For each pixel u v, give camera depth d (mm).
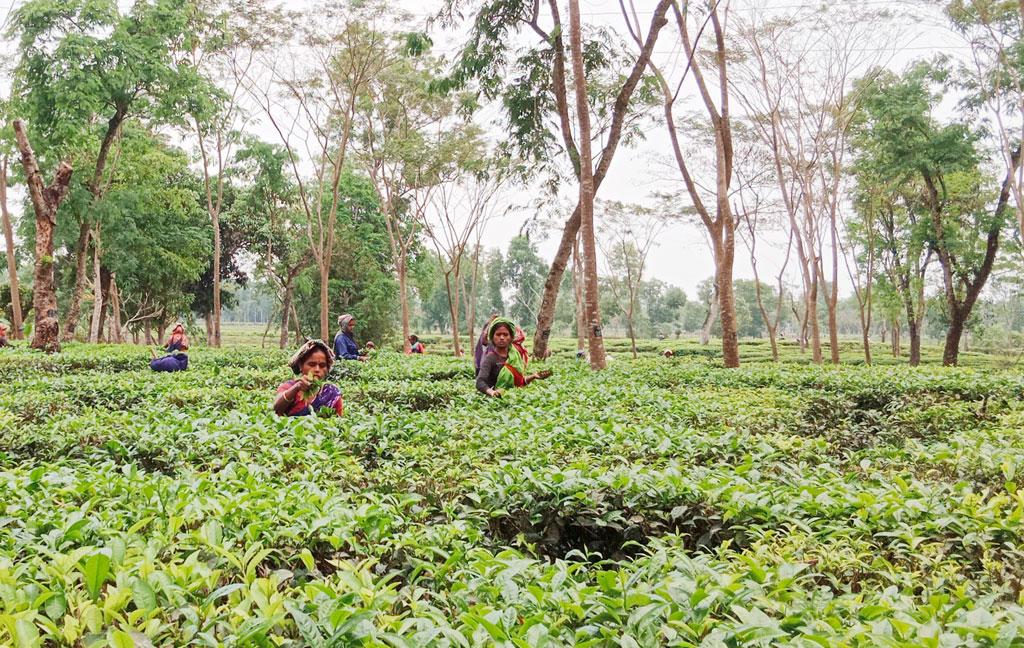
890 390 9289
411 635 1961
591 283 13359
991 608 2473
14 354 14320
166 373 10086
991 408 7855
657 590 2264
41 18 19078
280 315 53375
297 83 25922
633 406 7320
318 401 6398
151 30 21078
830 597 2432
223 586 2334
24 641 1835
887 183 27328
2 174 27562
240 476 3914
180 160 32000
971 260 25719
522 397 7477
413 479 4035
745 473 4121
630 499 3578
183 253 33375
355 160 31547
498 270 79750
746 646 1943
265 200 38812
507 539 3611
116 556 2373
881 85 25156
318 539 2898
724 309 15398
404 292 30844
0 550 2578
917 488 3590
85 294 29750
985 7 20672
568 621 2180
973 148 24484
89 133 22203
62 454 5059
